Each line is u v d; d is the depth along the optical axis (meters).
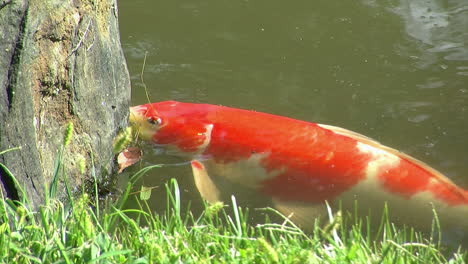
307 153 6.39
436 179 5.98
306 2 10.14
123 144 5.25
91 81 6.12
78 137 6.03
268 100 8.00
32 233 4.50
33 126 5.33
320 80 8.36
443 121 7.57
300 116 7.71
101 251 4.39
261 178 6.51
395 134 7.38
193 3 10.20
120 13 9.86
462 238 5.70
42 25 5.38
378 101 7.96
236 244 4.68
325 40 9.20
